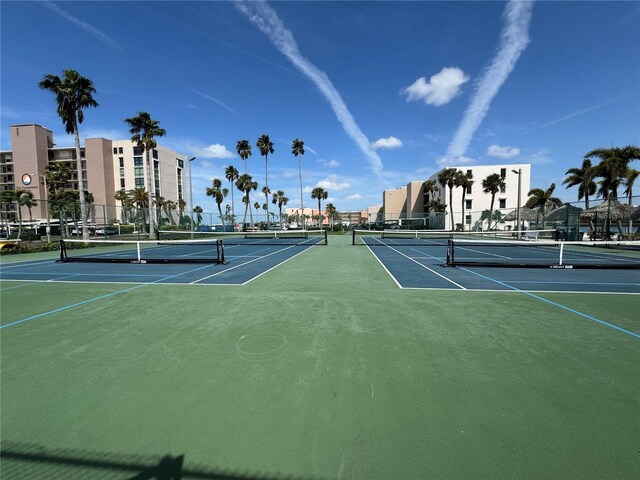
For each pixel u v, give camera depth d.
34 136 74.25
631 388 3.10
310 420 2.63
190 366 3.62
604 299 6.74
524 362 3.69
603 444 2.32
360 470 2.11
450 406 2.81
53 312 5.86
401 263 13.27
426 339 4.43
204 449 2.30
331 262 13.64
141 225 31.97
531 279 9.23
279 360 3.77
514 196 55.19
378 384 3.20
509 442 2.35
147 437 2.43
